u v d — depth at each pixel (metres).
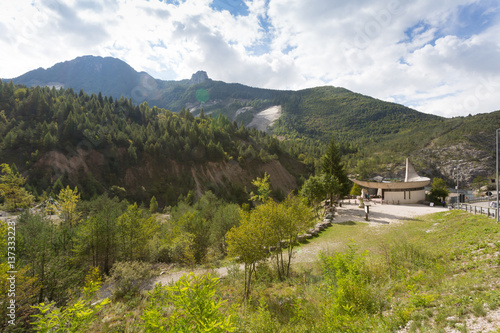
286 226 15.45
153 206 68.00
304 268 16.34
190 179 90.69
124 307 12.19
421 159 141.25
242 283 14.48
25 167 70.75
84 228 23.33
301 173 123.06
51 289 15.56
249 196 92.94
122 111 125.25
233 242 12.84
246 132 138.75
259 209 16.02
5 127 83.19
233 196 90.81
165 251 27.48
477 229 17.20
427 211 36.88
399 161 143.25
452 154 137.00
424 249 13.99
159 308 6.08
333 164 52.00
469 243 13.96
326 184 41.16
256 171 106.69
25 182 65.38
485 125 153.50
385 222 30.47
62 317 5.32
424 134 178.12
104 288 16.89
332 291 9.40
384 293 8.70
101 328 9.91
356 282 8.63
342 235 25.70
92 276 17.84
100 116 107.50
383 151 170.88
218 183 95.94
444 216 28.39
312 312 8.40
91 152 82.81
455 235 17.38
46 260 16.20
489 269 9.38
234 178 100.25
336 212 40.06
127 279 15.90
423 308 7.17
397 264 12.62
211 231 31.95
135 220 26.38
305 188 39.06
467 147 137.12
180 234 28.33
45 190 65.19
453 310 6.58
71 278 16.72
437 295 7.85
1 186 55.62
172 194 82.19
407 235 21.92
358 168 134.12
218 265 22.73
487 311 6.19
